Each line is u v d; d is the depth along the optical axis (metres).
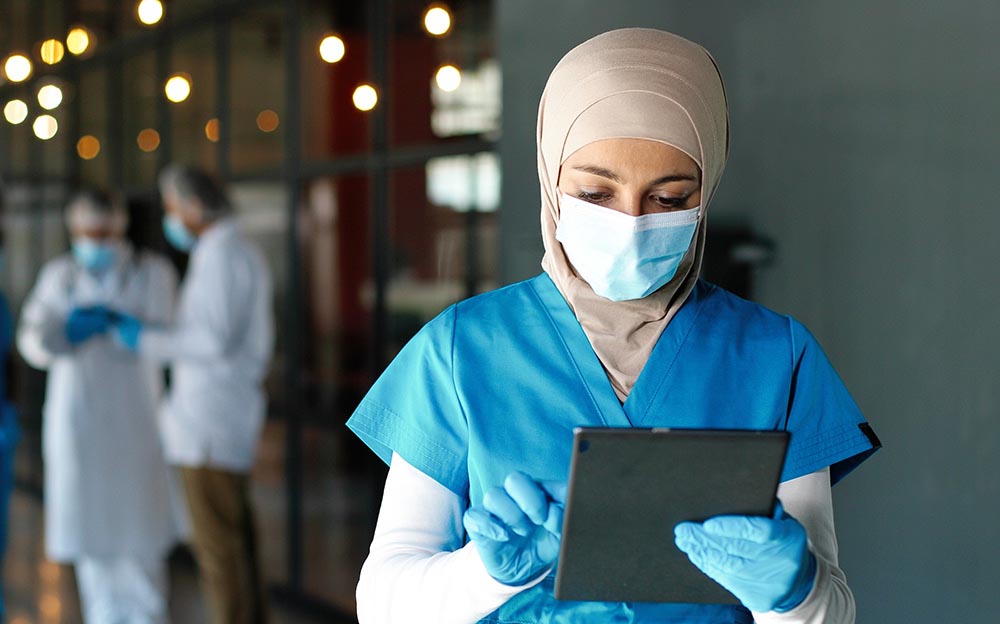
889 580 2.23
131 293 4.11
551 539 1.01
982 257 2.04
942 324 2.12
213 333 3.51
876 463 2.25
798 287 2.35
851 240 2.26
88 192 4.06
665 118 1.12
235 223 3.67
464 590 1.07
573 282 1.22
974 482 2.08
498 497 0.99
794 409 1.21
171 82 5.47
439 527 1.21
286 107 4.57
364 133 4.27
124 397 4.07
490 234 3.68
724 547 0.96
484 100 3.64
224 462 3.56
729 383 1.20
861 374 2.26
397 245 4.06
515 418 1.19
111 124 6.16
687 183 1.15
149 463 4.14
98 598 4.14
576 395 1.19
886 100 2.18
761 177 2.42
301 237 4.61
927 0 2.10
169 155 5.51
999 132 2.00
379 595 1.16
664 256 1.16
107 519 4.04
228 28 4.93
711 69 1.20
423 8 3.86
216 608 3.64
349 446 4.87
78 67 6.53
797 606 1.04
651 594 1.01
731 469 0.96
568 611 1.13
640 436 0.94
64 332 3.84
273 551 4.87
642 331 1.22
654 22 2.62
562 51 2.85
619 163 1.13
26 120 7.31
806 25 2.31
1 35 7.48
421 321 3.97
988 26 2.01
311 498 4.93
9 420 3.34
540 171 1.25
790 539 0.96
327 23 4.38
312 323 4.67
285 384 4.70
